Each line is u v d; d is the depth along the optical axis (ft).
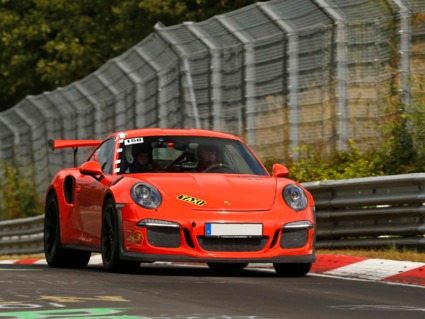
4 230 204.44
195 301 69.97
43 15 337.93
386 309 67.21
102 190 98.99
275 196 94.73
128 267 94.73
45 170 232.53
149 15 293.43
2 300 69.15
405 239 111.24
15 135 244.01
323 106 149.38
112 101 194.18
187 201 92.48
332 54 148.05
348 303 70.49
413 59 142.10
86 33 326.65
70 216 108.47
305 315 63.41
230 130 162.09
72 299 69.92
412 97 142.31
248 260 91.04
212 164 101.76
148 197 92.68
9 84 353.51
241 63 159.74
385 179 111.86
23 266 112.37
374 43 144.97
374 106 145.48
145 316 61.36
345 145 147.84
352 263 100.78
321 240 122.21
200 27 168.25
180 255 90.89
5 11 348.18
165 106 175.52
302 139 152.15
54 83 353.31
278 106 154.92
